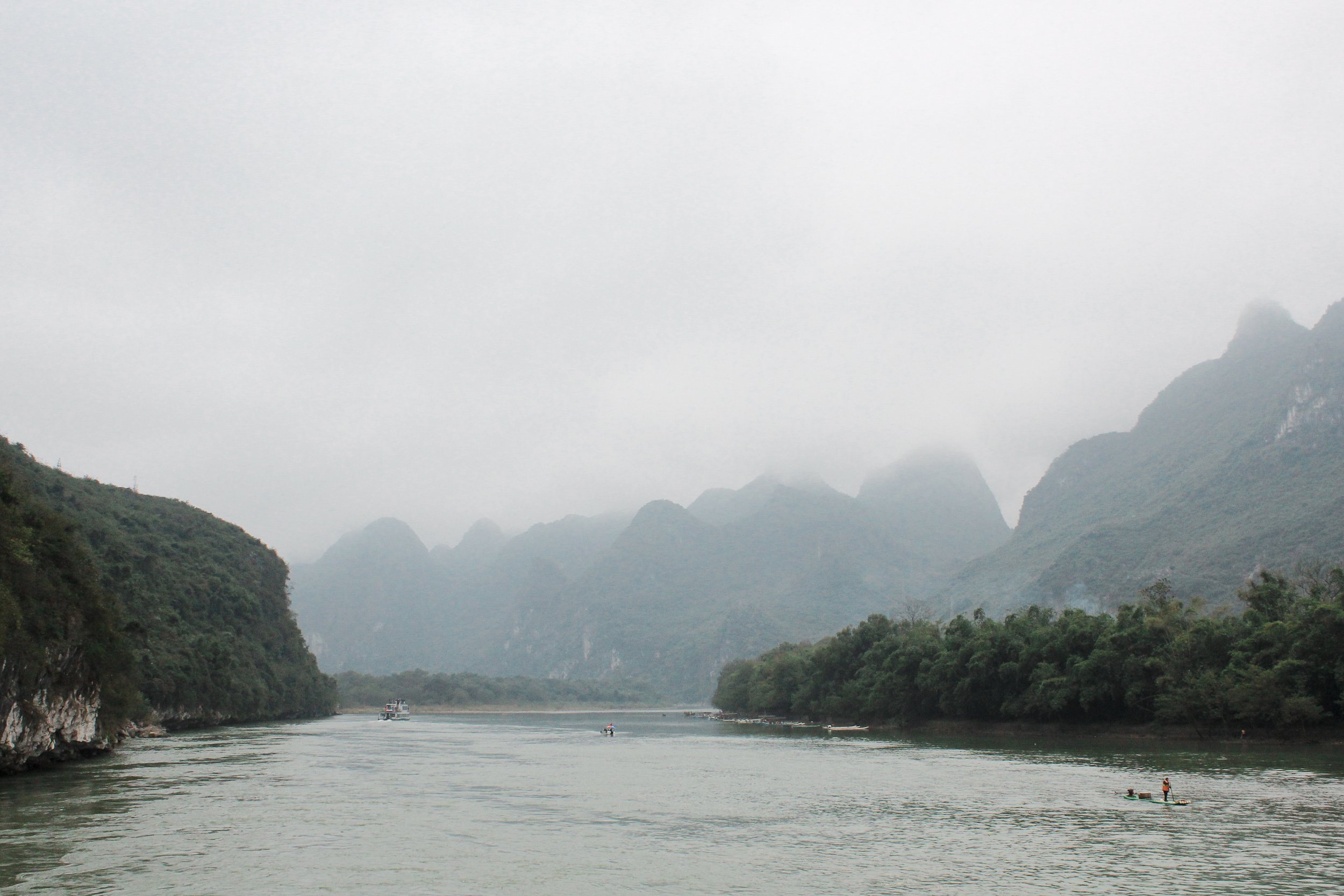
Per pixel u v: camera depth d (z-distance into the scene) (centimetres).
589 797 7381
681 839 5419
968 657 16112
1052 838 5384
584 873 4494
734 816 6322
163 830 5441
